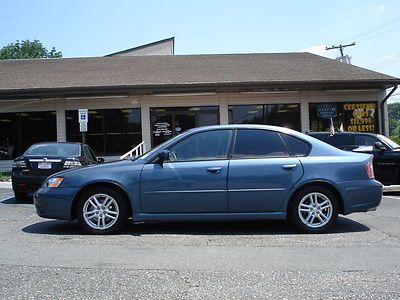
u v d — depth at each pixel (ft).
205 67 66.13
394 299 13.20
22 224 24.76
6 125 61.26
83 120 45.88
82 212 21.93
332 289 14.03
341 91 62.03
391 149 40.34
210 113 61.31
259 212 21.89
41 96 58.49
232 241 20.39
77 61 71.67
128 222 25.02
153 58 72.79
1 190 44.09
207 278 15.14
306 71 63.31
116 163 22.59
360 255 17.88
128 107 60.95
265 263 16.85
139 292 13.85
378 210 28.94
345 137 41.70
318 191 21.89
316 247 19.19
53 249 18.99
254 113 61.62
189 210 21.85
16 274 15.62
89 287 14.30
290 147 22.45
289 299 13.24
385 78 59.26
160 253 18.33
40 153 35.37
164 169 21.86
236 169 21.81
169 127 61.05
